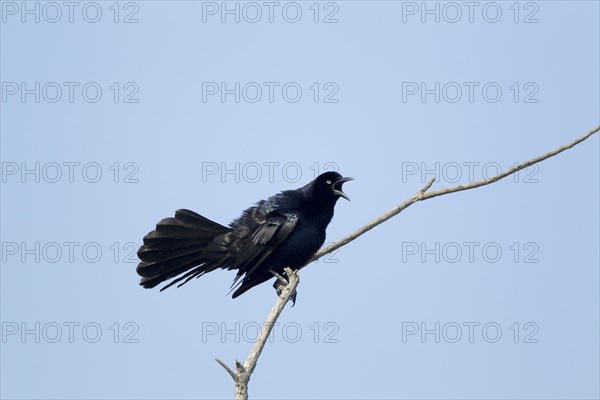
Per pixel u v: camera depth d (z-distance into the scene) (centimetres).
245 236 1437
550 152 1151
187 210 1420
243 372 859
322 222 1470
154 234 1416
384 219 1230
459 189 1199
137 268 1425
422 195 1225
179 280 1466
